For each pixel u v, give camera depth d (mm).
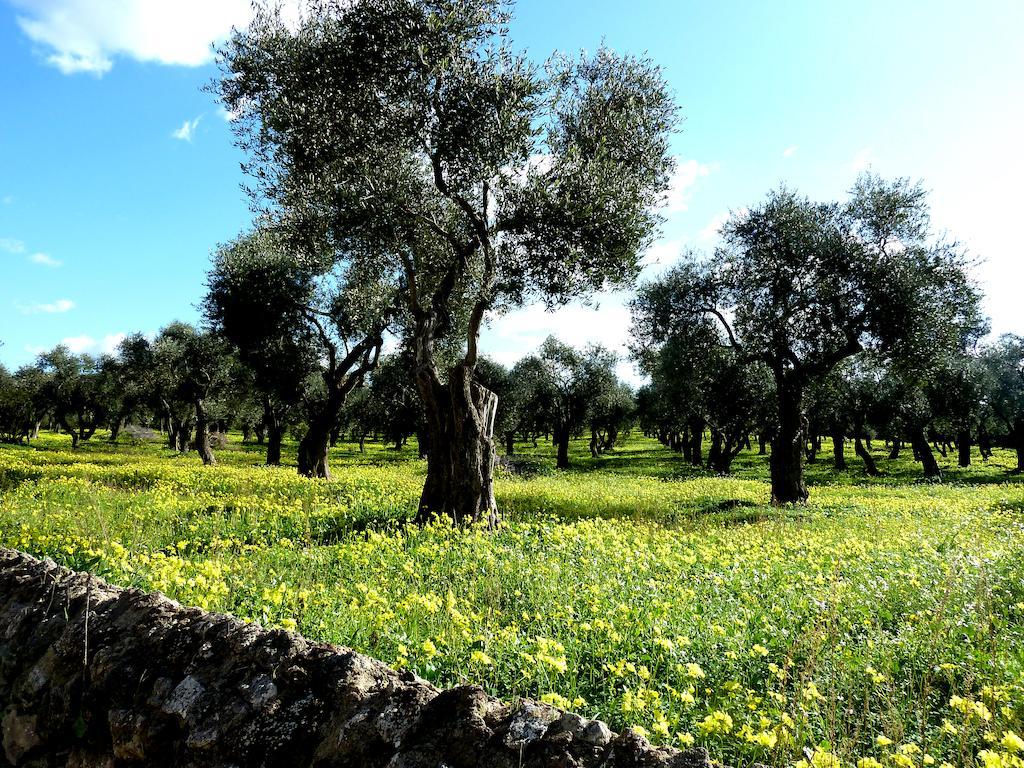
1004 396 42500
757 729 3844
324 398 38562
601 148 13422
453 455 12547
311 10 13016
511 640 4809
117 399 58031
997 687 4398
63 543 7000
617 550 8898
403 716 2475
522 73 12188
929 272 19688
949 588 6836
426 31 11719
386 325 25266
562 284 13039
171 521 11211
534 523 12039
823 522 15234
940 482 33250
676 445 63531
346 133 12531
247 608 5293
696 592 6695
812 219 20719
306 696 2688
